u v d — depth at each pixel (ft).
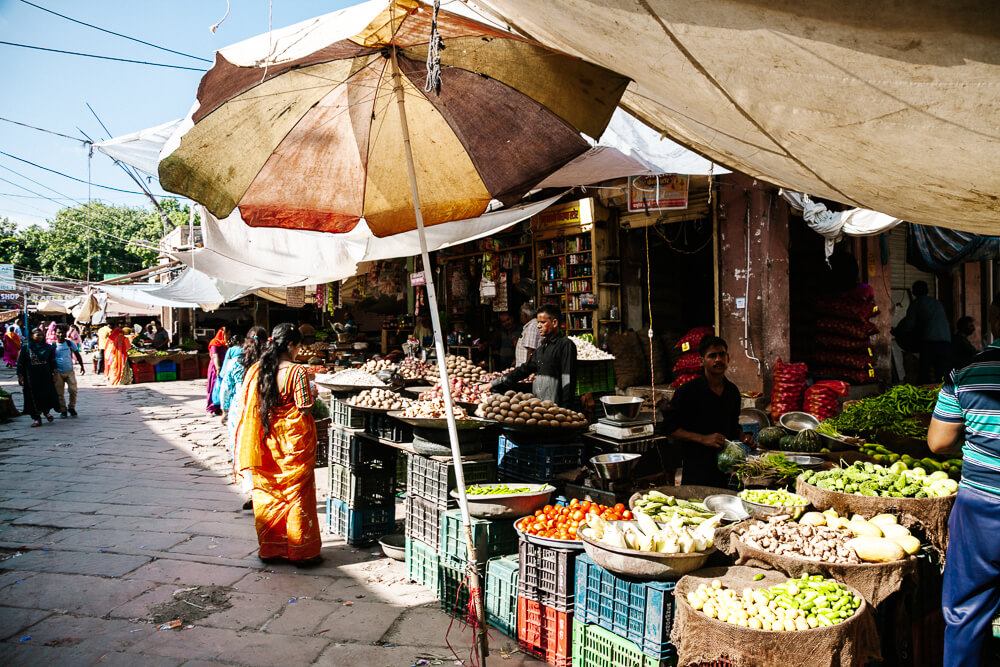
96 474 28.09
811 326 31.60
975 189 7.43
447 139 13.44
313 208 13.89
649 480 15.06
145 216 137.28
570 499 14.39
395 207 14.70
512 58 10.69
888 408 15.96
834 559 9.37
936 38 5.26
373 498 19.26
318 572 16.69
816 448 15.48
